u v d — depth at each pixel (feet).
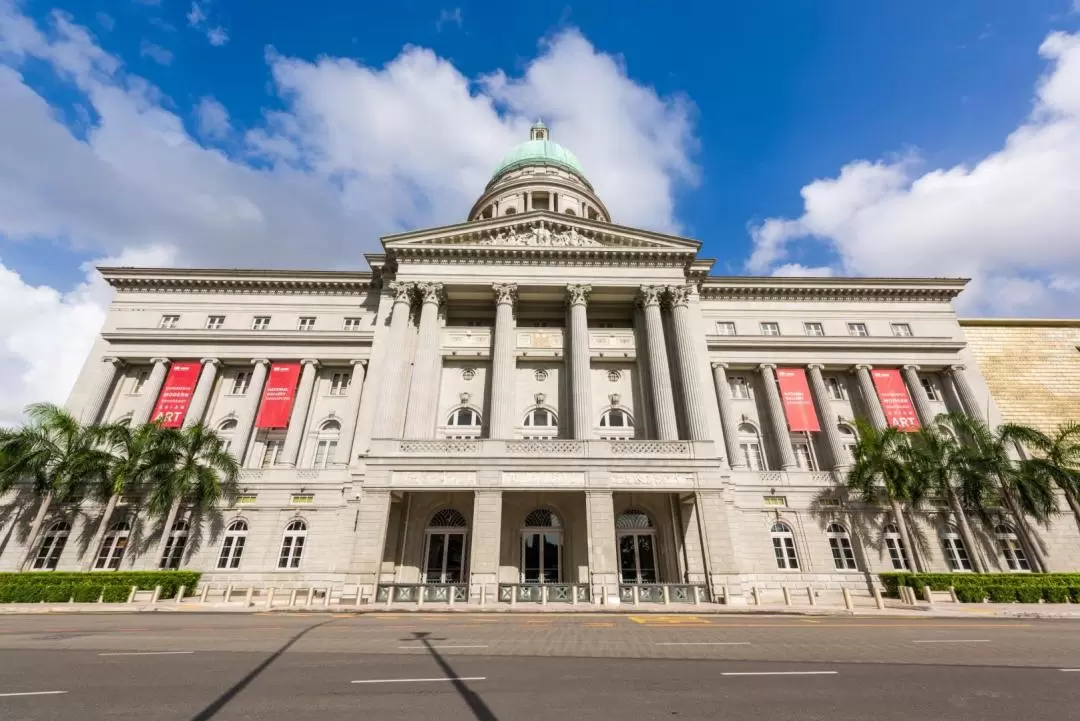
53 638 41.57
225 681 26.21
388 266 123.34
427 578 88.53
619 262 118.42
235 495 104.99
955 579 88.48
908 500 99.25
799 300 139.33
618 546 92.32
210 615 63.36
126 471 95.45
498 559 78.95
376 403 109.29
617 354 114.42
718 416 116.06
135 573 86.58
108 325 127.75
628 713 20.90
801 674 28.14
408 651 35.42
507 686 25.31
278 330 127.13
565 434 107.24
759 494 108.88
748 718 20.38
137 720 19.76
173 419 115.75
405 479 83.76
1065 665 30.94
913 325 136.87
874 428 107.96
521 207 174.81
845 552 105.29
